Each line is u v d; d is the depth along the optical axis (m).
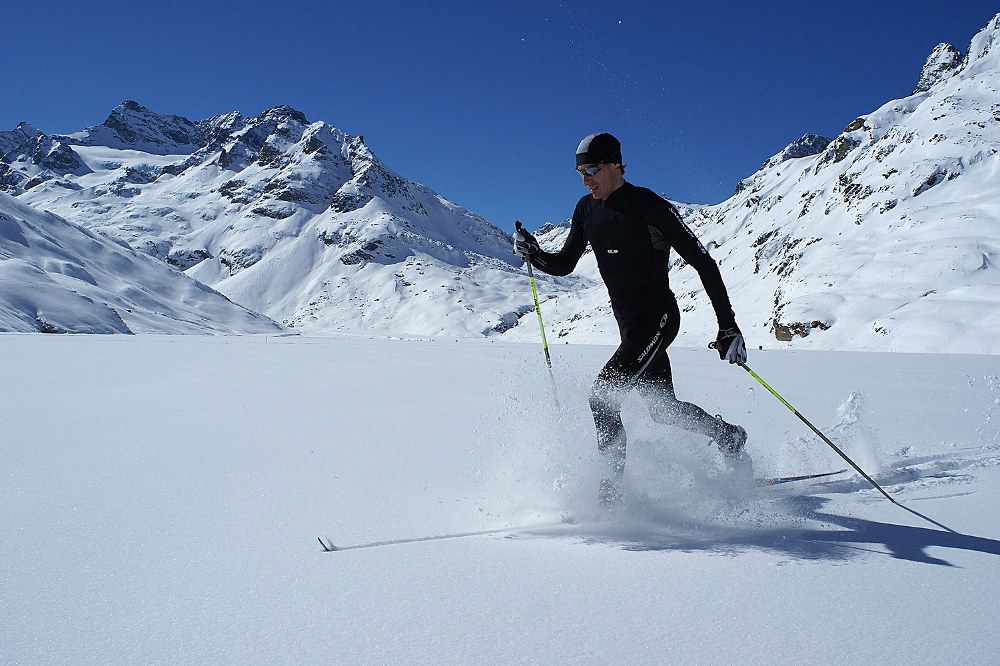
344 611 1.32
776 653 1.15
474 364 8.63
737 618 1.30
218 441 3.31
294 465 2.76
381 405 4.63
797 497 2.35
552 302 136.50
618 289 2.59
